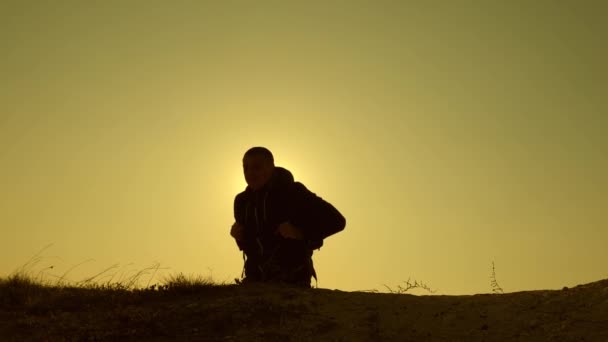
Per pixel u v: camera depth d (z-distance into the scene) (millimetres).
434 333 5266
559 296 5625
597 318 5020
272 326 5531
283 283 7043
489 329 5215
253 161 7227
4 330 5930
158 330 5566
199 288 6875
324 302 6117
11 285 7586
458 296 6219
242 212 7469
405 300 6145
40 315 6438
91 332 5645
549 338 4879
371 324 5523
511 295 5961
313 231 7133
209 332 5480
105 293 7070
